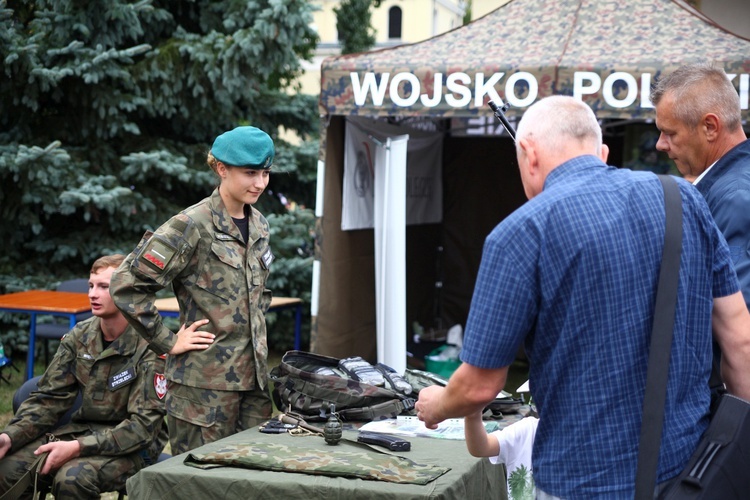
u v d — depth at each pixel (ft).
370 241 23.24
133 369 11.65
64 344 12.00
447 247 29.86
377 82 18.48
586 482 6.10
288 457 8.38
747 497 6.15
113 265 11.59
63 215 27.25
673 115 8.11
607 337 6.04
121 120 25.88
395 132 24.53
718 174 8.00
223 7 27.71
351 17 37.55
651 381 6.03
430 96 18.16
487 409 10.64
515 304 6.06
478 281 6.22
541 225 6.07
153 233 10.21
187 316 10.47
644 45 17.93
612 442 6.07
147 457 11.91
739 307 6.57
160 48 26.32
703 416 6.34
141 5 25.71
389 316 19.72
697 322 6.30
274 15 25.52
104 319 11.65
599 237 6.03
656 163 24.72
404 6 77.05
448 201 29.73
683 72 8.18
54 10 25.12
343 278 21.47
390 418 10.43
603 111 17.25
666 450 6.09
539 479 6.33
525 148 6.57
